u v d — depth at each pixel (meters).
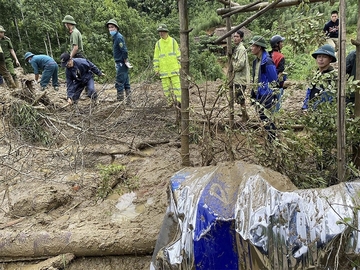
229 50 3.91
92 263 2.77
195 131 3.47
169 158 4.50
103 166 4.04
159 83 7.00
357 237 1.70
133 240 2.74
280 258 1.77
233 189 2.09
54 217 3.22
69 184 3.80
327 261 1.72
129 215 3.21
